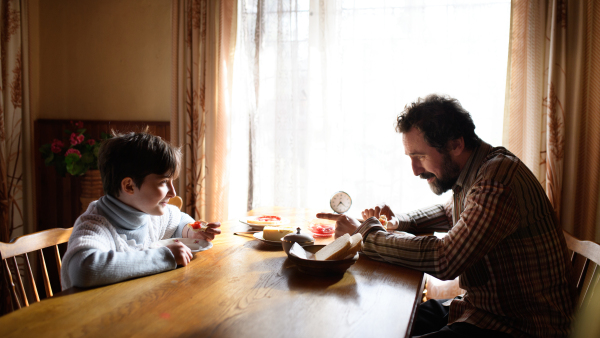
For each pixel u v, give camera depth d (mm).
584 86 2396
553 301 1134
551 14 2406
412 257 1149
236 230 1626
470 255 1070
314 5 2797
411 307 907
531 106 2465
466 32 2604
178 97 2971
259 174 2939
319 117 2846
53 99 3266
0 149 2721
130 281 1016
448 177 1291
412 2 2646
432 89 2652
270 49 2895
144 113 3160
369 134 2762
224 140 2955
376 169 2773
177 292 953
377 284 1045
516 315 1122
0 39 2793
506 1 2559
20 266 2889
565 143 2438
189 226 1525
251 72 2889
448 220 1691
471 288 1206
